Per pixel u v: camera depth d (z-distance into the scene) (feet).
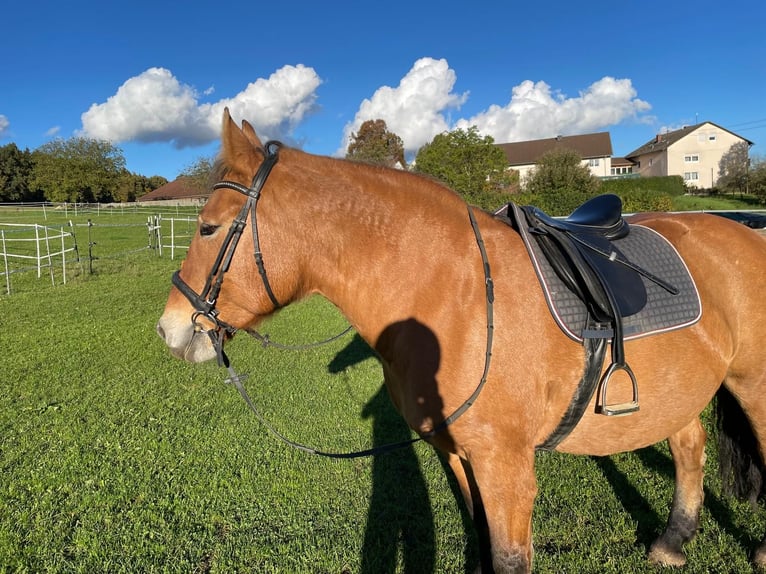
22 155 213.46
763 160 125.39
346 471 11.55
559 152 103.91
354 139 168.55
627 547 8.97
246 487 10.89
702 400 6.86
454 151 96.84
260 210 6.18
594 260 6.32
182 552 8.98
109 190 204.44
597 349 5.95
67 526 9.73
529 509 5.92
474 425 5.83
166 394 16.16
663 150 186.80
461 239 6.27
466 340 5.81
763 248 7.22
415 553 9.02
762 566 8.18
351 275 6.41
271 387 16.72
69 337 22.72
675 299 6.48
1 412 14.70
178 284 6.58
